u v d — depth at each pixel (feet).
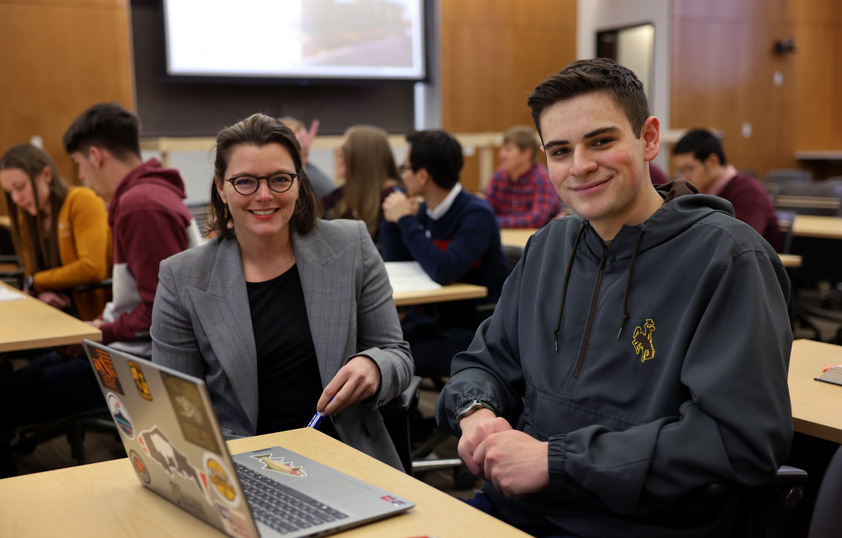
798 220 16.10
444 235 9.13
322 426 5.24
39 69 21.75
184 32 23.85
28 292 9.78
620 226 4.16
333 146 23.57
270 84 26.23
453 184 9.05
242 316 5.09
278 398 5.22
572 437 3.68
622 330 4.01
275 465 3.64
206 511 3.05
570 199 4.09
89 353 3.34
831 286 21.02
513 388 4.71
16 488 3.56
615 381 4.00
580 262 4.36
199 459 2.89
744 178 11.79
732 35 32.94
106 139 8.21
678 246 3.98
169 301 5.12
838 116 36.04
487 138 27.22
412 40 27.84
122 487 3.54
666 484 3.49
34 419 7.68
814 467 5.19
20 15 21.42
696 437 3.52
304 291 5.22
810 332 15.90
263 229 5.01
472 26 28.94
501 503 4.30
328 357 5.16
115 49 22.62
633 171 3.99
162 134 24.75
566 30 31.01
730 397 3.54
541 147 4.24
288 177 5.02
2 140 21.49
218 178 5.15
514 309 4.75
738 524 3.78
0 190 19.21
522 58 30.14
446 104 28.71
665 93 31.91
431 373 8.72
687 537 3.68
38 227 9.59
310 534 2.92
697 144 11.73
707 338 3.70
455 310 9.03
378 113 28.60
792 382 5.03
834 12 35.37
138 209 7.32
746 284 3.71
